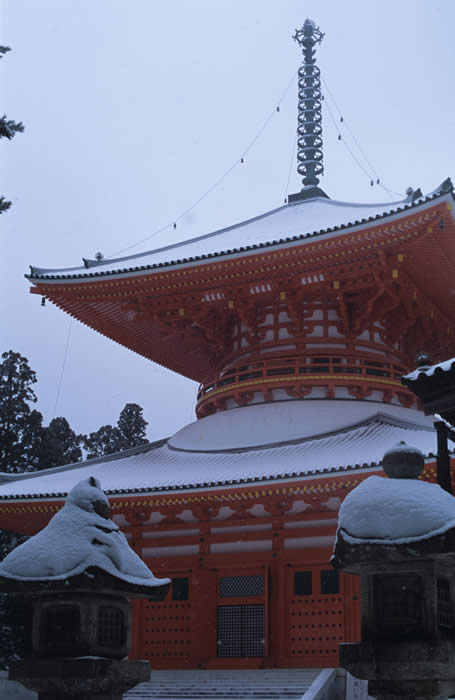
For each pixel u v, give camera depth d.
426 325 40.03
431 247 33.84
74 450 69.56
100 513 12.66
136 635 33.28
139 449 39.81
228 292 37.47
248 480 30.70
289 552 31.80
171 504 32.88
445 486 13.48
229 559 32.69
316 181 47.91
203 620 32.41
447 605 10.88
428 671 9.98
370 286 35.91
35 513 35.56
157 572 33.88
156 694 28.06
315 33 51.44
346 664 10.52
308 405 35.91
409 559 10.38
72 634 11.84
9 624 56.66
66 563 11.80
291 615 31.17
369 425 34.72
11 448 62.00
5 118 18.08
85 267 41.44
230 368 39.06
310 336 37.75
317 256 34.53
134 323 42.72
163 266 36.41
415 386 13.49
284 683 27.67
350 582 30.58
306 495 31.75
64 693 11.47
